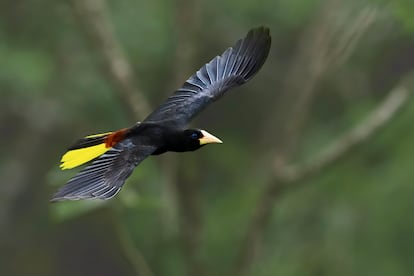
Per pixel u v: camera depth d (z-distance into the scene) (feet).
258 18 61.11
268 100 66.49
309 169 47.32
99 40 44.80
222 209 56.80
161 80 60.54
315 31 49.98
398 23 46.70
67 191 18.80
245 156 65.16
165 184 46.78
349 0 46.50
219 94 21.90
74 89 61.31
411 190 52.11
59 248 74.38
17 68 59.72
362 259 52.24
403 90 46.73
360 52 53.31
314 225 53.47
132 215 51.62
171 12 59.41
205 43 61.05
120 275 77.92
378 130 46.57
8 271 72.33
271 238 53.52
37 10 60.59
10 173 69.72
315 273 52.26
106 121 61.77
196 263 46.91
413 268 51.75
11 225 71.36
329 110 62.44
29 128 68.33
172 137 20.62
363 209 52.80
